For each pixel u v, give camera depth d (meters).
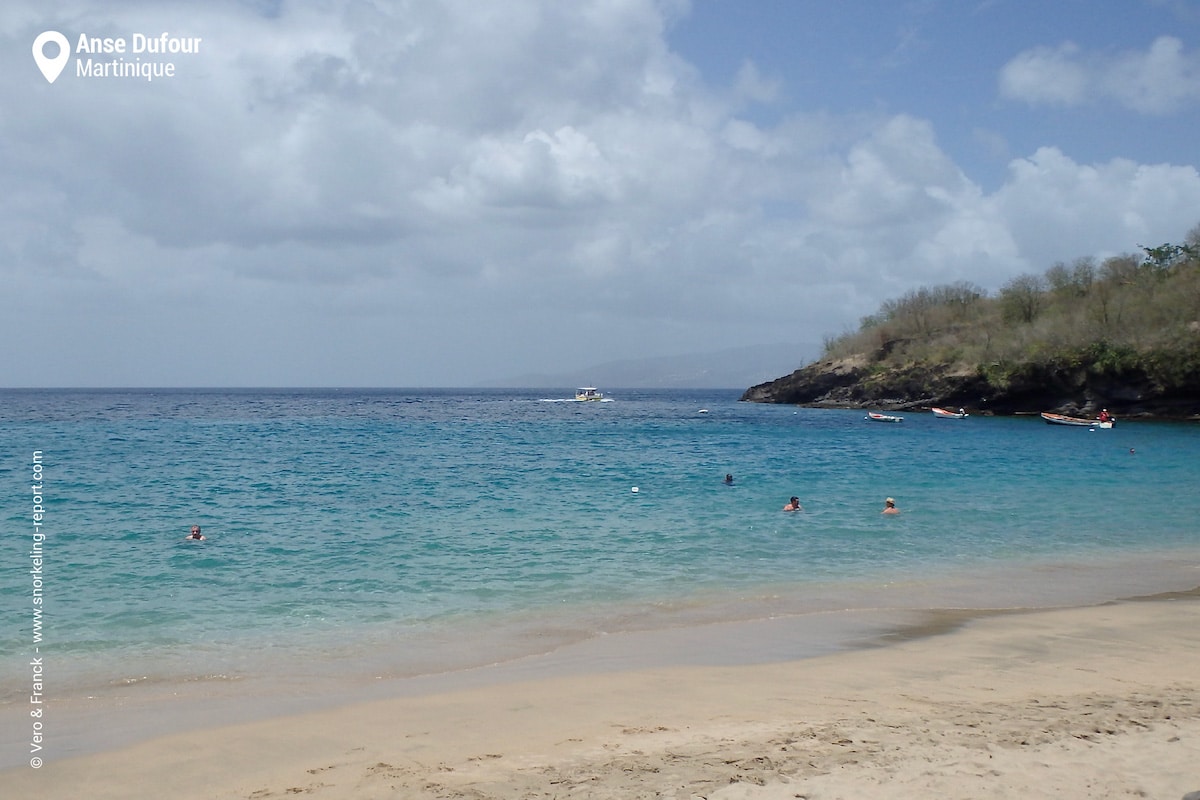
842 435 66.19
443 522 23.36
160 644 12.25
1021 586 16.50
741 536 21.45
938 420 90.00
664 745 8.09
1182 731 8.20
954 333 119.50
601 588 15.99
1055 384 93.69
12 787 7.41
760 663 11.38
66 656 11.67
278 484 31.78
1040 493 30.39
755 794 6.80
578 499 28.27
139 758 8.04
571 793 6.92
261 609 14.25
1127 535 22.03
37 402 141.75
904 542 20.86
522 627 13.36
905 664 11.24
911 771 7.22
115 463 39.09
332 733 8.66
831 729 8.47
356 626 13.31
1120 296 100.06
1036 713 8.93
